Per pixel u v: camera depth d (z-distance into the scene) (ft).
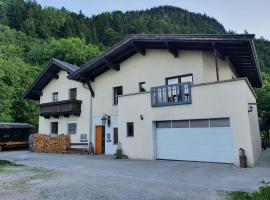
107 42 238.48
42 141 69.21
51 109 69.10
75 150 62.59
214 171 31.30
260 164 36.22
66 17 267.18
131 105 47.83
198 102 39.55
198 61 44.96
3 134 84.02
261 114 81.10
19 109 116.47
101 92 60.23
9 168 37.40
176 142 42.27
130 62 55.36
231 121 35.94
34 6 275.18
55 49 155.02
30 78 124.88
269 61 199.82
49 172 33.17
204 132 39.34
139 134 46.06
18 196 21.04
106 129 58.03
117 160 44.62
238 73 59.06
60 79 71.67
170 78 48.65
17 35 204.54
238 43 38.96
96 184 25.20
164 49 49.88
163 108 43.47
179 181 26.16
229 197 19.85
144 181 26.43
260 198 19.07
